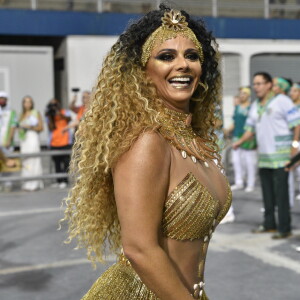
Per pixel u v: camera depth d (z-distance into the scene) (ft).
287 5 66.85
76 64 56.70
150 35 6.64
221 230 24.38
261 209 29.50
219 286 16.85
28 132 38.06
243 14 65.82
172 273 5.94
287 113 22.48
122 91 6.61
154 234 5.98
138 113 6.46
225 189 6.92
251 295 16.06
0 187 38.99
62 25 56.24
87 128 6.97
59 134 39.32
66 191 37.35
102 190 6.98
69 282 17.39
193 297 6.57
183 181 6.34
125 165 6.09
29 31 55.62
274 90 24.09
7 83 54.54
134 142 6.16
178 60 6.57
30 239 23.17
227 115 61.41
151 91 6.71
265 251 20.72
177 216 6.26
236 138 35.88
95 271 18.35
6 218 28.14
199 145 6.89
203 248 6.64
